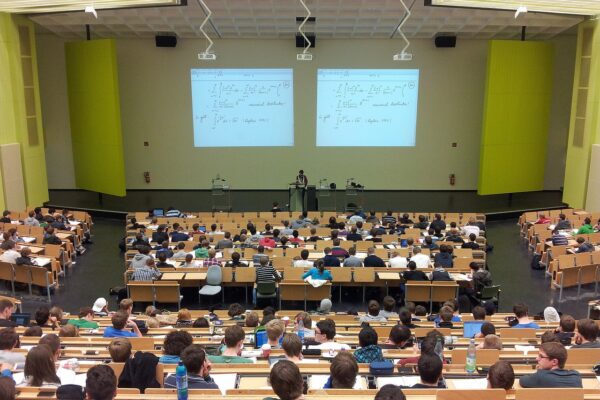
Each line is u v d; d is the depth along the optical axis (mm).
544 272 13734
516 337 7441
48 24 19156
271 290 10648
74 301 11609
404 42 21656
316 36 21109
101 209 19844
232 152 22625
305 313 7680
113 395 3363
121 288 11461
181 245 13008
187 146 22578
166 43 21188
